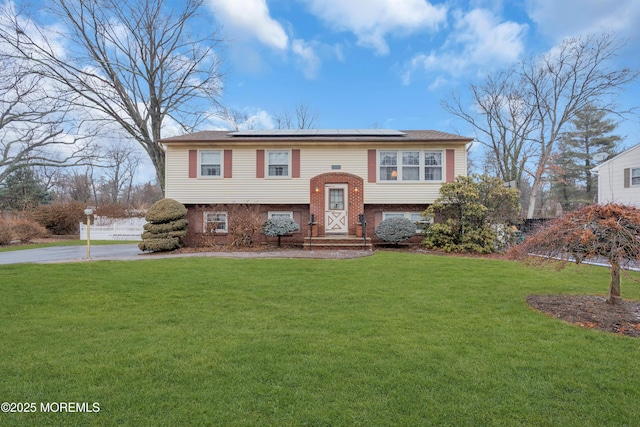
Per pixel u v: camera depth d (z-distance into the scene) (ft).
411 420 8.13
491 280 23.82
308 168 48.32
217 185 48.21
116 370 10.58
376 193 47.88
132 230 67.00
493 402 8.87
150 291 20.95
